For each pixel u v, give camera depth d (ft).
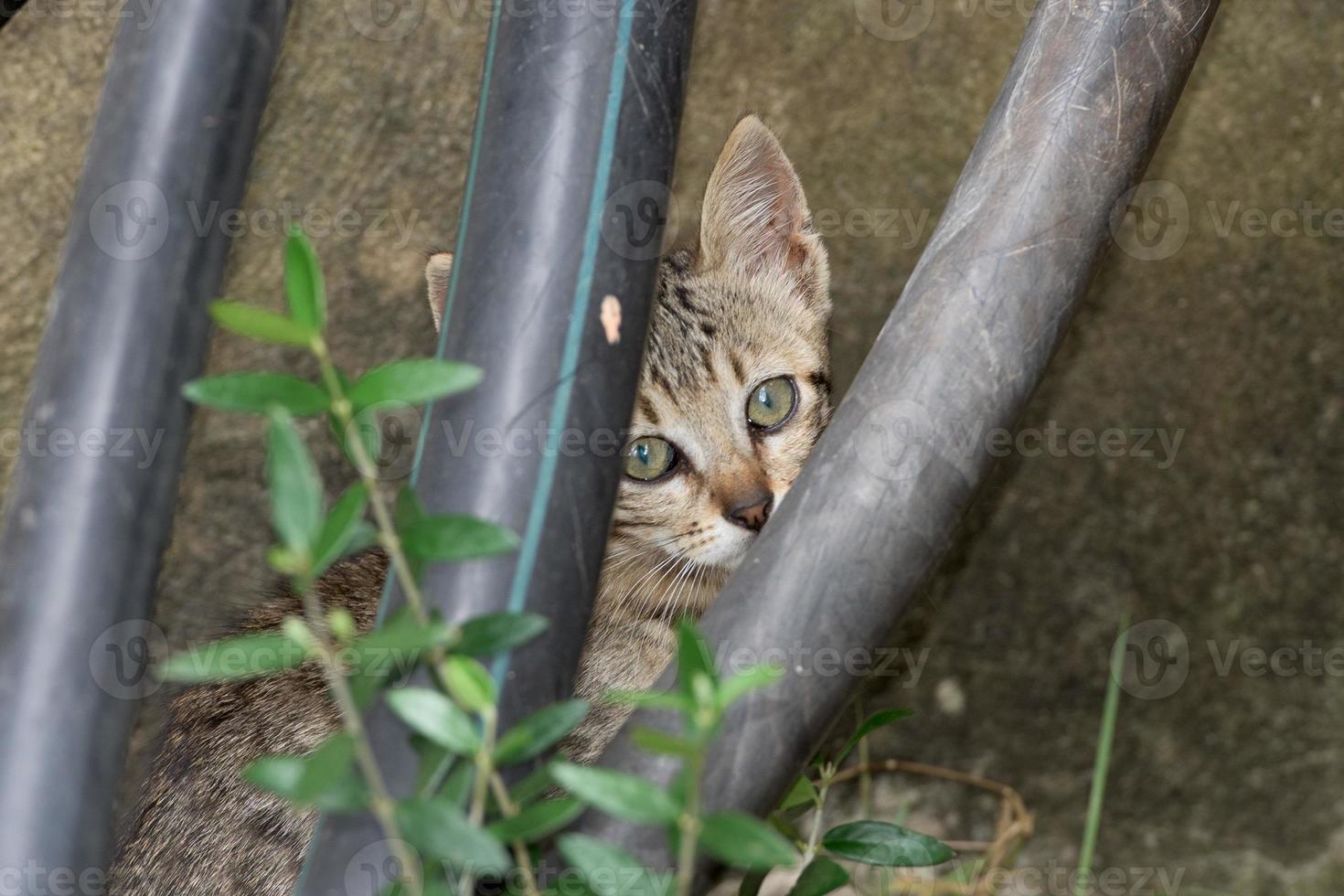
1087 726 14.29
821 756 11.03
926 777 14.53
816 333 12.08
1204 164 12.25
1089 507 13.48
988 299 5.87
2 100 9.95
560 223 5.41
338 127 10.83
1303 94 12.03
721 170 11.62
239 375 4.50
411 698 4.44
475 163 5.65
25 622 4.70
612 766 5.26
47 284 10.61
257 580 12.17
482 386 5.24
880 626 5.46
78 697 4.67
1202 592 13.84
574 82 5.58
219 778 10.04
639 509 11.23
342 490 12.01
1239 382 13.08
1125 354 12.92
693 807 4.31
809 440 11.72
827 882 6.37
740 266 12.09
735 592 5.44
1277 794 14.30
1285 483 13.42
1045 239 6.01
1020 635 13.96
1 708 4.62
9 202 10.30
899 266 12.80
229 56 5.43
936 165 12.37
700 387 11.28
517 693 5.08
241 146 5.50
